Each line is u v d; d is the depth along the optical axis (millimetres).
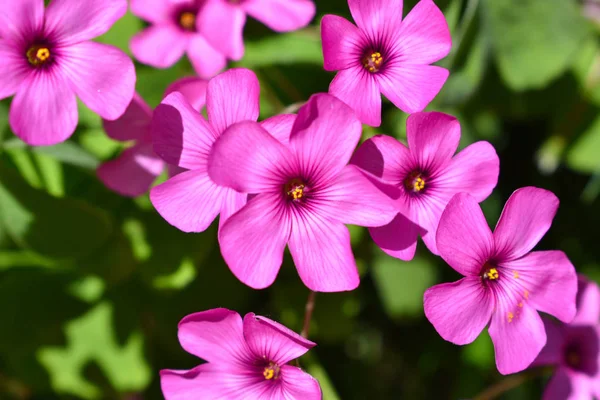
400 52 197
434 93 193
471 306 192
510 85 240
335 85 194
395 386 263
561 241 255
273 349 191
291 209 191
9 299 232
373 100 195
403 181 195
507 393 249
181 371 193
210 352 193
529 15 235
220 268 239
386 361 263
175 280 226
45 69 193
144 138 206
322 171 189
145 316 239
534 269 197
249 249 188
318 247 190
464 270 192
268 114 227
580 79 245
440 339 255
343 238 190
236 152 186
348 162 191
